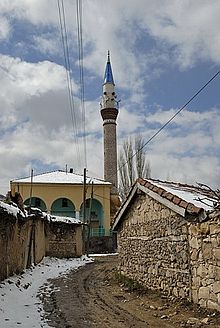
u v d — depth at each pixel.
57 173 41.38
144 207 12.23
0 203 11.81
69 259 23.75
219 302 8.00
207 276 8.49
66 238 24.33
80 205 37.94
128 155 36.31
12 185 37.12
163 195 10.54
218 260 8.10
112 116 43.91
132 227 13.32
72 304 10.16
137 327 7.64
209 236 8.46
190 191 11.51
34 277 14.75
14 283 11.75
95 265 21.03
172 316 8.41
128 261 13.59
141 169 35.66
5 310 8.65
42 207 38.06
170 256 10.27
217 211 8.16
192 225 9.17
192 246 9.16
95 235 36.91
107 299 10.87
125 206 13.55
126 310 9.32
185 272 9.41
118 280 13.95
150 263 11.61
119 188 36.50
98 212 39.16
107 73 45.53
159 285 10.88
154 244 11.38
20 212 14.01
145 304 9.91
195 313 8.45
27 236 15.90
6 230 11.90
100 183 38.84
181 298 9.52
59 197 37.72
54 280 14.88
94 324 7.97
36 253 18.28
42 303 10.24
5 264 11.81
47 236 22.47
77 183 38.03
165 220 10.66
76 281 14.66
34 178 38.94
